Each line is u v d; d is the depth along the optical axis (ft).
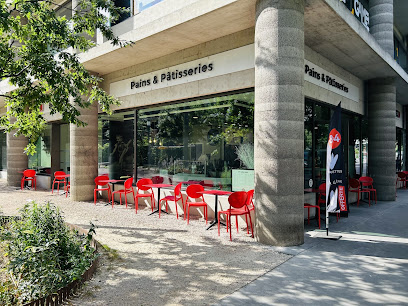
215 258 18.22
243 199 22.33
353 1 38.58
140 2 33.22
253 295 13.42
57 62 23.68
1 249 17.61
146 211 33.32
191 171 33.14
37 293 12.25
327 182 23.35
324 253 19.24
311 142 30.60
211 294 13.50
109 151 43.34
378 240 22.25
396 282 14.84
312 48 30.09
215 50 29.78
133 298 13.08
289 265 17.10
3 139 74.13
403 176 56.95
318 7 22.54
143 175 38.32
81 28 26.32
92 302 12.67
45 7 24.76
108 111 30.50
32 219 17.47
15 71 23.76
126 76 39.37
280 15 20.77
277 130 20.77
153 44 31.01
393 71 38.70
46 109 53.98
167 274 15.76
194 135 32.89
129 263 17.31
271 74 20.94
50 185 53.36
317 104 31.76
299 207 21.15
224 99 30.25
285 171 20.74
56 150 53.93
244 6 23.09
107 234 23.68
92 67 38.96
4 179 71.92
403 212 33.63
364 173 44.70
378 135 42.96
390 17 41.96
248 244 21.18
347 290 13.96
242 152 28.71
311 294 13.53
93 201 39.91
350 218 30.30
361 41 28.55
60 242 15.66
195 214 31.48
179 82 33.09
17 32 23.77
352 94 39.40
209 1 23.98
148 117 37.86
